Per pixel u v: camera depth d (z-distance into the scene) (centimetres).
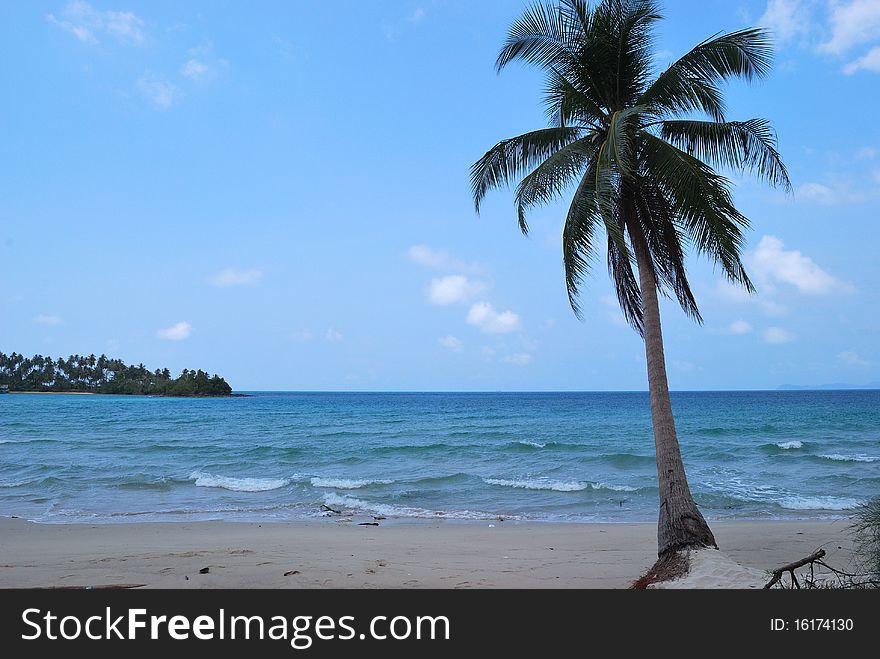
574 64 1034
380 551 1145
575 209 1000
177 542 1250
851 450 3152
